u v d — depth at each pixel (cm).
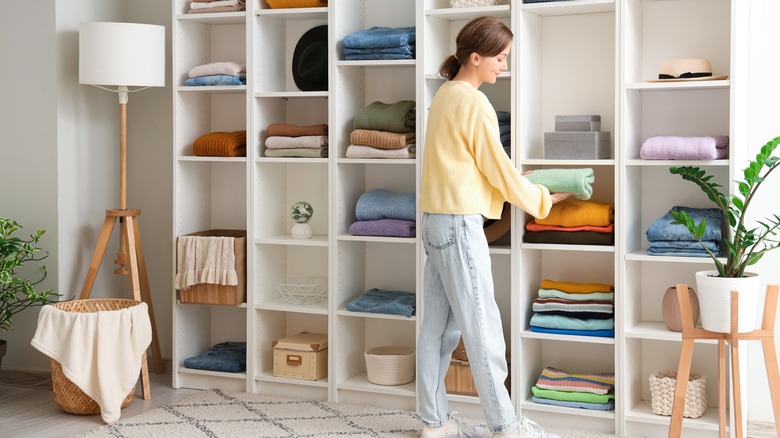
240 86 438
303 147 428
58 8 461
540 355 418
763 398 384
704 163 353
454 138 339
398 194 421
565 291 391
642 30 391
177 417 402
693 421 364
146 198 502
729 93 376
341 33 420
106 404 393
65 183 469
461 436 365
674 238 360
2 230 440
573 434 376
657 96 391
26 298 470
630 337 373
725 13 377
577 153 378
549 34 408
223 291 442
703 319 330
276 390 441
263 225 447
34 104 467
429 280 359
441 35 416
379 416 404
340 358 428
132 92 492
